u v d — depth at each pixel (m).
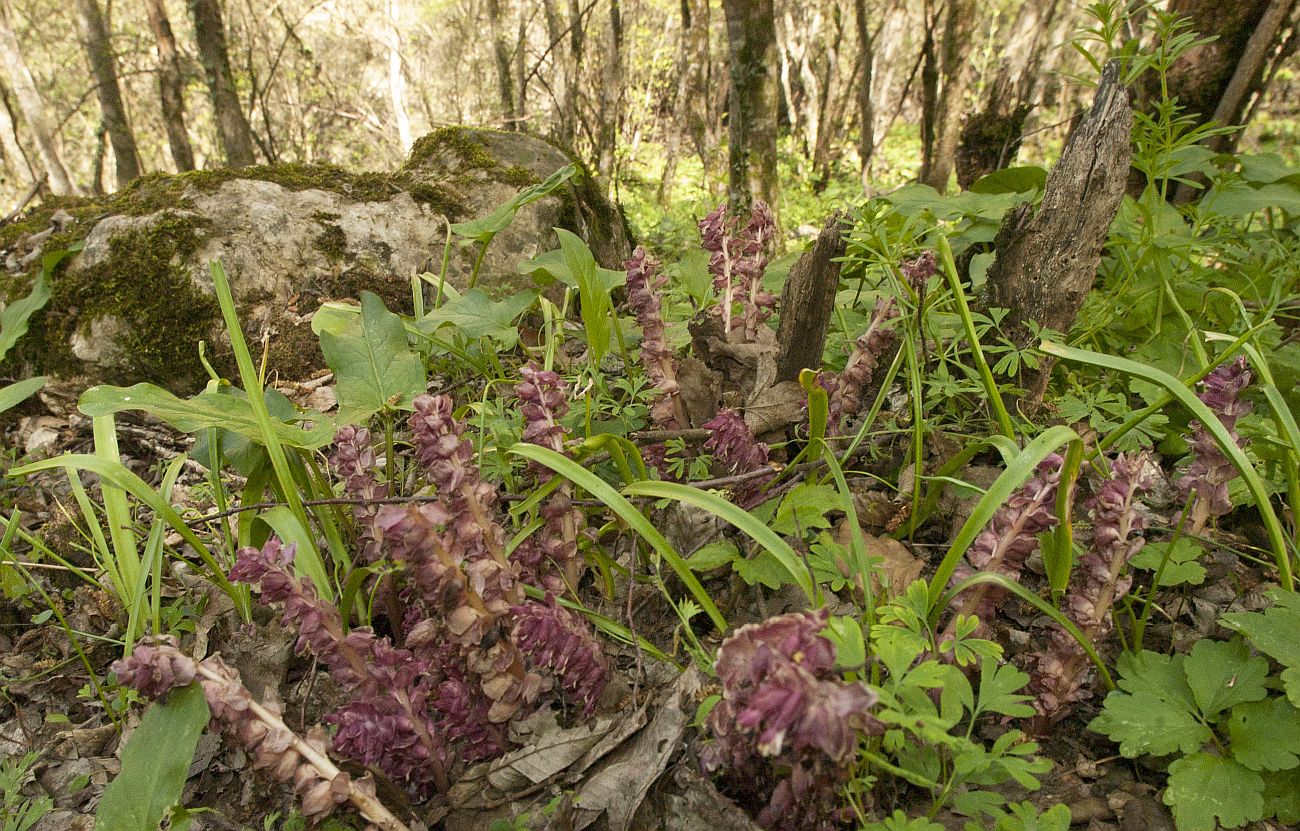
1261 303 2.33
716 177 7.71
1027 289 2.09
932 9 6.00
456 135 3.67
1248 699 1.37
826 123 11.16
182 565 2.24
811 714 0.93
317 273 3.15
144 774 1.26
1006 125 5.03
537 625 1.37
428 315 2.33
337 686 1.81
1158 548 1.62
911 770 1.33
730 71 4.94
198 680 1.24
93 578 2.19
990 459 2.14
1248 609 1.65
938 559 1.90
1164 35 2.05
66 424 3.06
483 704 1.48
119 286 3.05
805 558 1.57
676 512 1.88
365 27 16.00
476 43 15.23
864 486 2.10
